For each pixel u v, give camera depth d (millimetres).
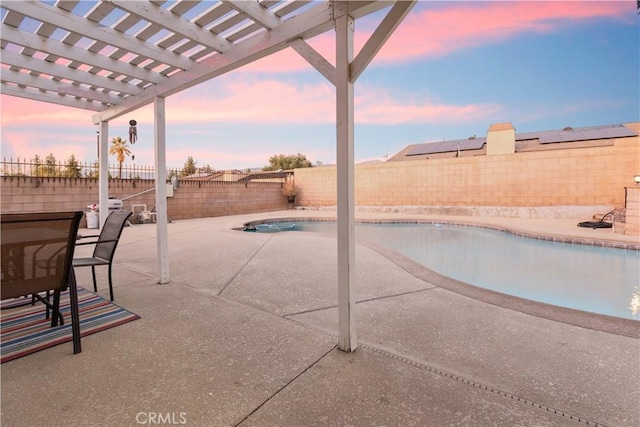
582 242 6602
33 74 4457
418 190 13008
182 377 1823
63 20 2850
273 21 2580
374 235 9188
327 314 2777
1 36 3105
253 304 3014
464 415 1508
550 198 10508
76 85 4875
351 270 2109
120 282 3746
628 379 1794
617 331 2398
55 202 8500
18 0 2631
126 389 1717
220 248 5836
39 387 1732
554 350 2121
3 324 2525
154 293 3326
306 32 2352
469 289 3428
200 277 3943
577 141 18484
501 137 18016
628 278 4797
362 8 1983
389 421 1471
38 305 2951
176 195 11422
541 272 5223
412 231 9773
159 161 3754
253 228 10680
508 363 1966
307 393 1676
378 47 1873
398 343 2232
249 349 2146
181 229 8617
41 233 1938
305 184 16109
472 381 1778
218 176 15164
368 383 1760
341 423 1460
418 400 1615
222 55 3092
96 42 3354
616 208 9320
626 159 9414
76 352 2082
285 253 5383
